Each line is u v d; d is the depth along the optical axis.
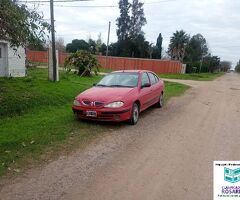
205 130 8.54
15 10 8.80
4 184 4.88
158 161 5.98
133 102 8.87
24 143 6.81
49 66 17.11
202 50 85.38
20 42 9.53
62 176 5.21
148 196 4.54
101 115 8.47
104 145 6.92
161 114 10.80
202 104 13.59
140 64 46.75
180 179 5.14
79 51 24.00
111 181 5.04
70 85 16.00
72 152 6.40
